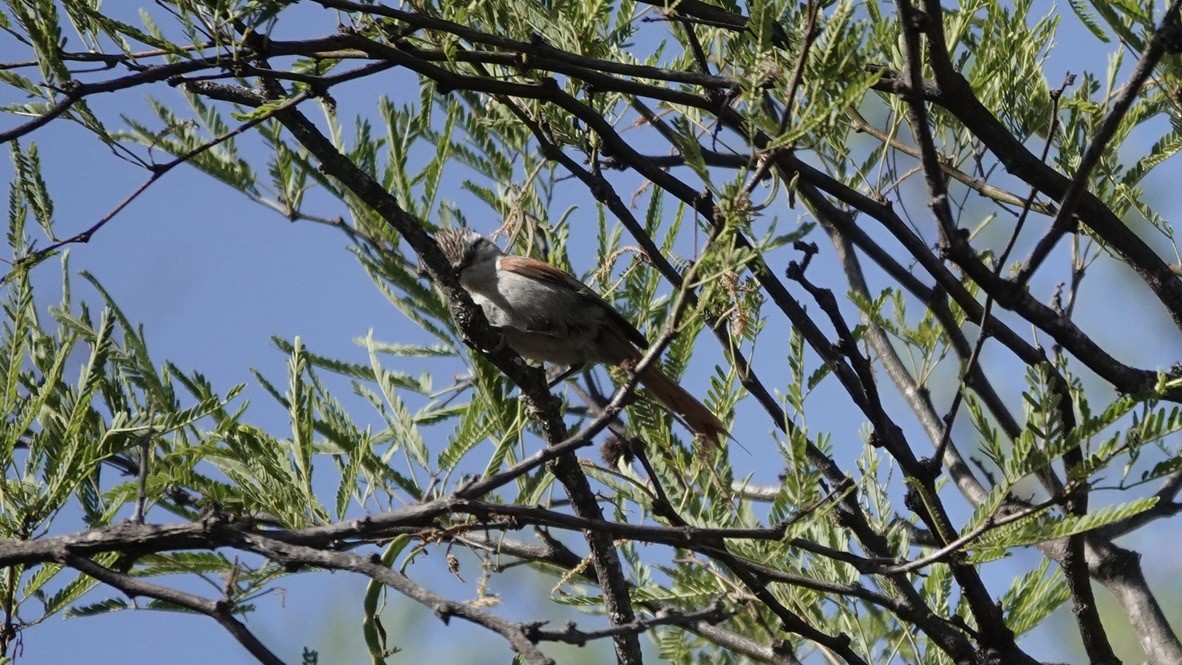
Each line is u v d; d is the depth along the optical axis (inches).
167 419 317.4
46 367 342.6
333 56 369.4
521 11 400.8
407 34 369.7
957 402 337.1
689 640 410.3
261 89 373.7
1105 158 401.7
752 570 334.6
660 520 374.0
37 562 279.0
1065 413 297.3
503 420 359.9
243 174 415.2
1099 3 381.7
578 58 367.2
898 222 364.8
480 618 242.7
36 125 307.6
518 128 470.0
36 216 329.4
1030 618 385.4
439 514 292.7
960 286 358.3
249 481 341.7
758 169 262.7
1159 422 269.9
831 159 439.5
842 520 370.3
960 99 349.1
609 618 348.5
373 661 307.9
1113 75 404.2
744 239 308.3
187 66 321.4
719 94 382.6
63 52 310.8
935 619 347.6
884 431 342.3
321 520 341.1
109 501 335.6
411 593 249.8
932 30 331.3
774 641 385.4
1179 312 369.7
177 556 348.8
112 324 318.0
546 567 465.4
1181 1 293.0
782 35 339.3
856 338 391.9
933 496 338.0
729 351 380.5
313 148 335.3
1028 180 363.6
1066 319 339.9
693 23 382.3
